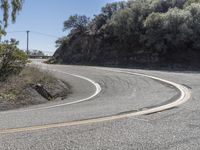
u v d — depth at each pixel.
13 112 10.30
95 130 6.93
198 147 5.91
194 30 42.81
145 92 16.55
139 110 9.59
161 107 10.19
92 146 5.83
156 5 50.47
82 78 25.39
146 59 45.19
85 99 15.25
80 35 59.12
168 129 7.14
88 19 61.66
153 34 44.78
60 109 10.79
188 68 39.88
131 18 48.94
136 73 27.34
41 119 8.15
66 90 20.30
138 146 5.89
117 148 5.75
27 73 20.67
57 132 6.70
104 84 21.62
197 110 9.62
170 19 43.28
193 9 43.81
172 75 24.38
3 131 6.71
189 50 44.06
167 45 44.56
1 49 20.02
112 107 10.51
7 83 17.94
